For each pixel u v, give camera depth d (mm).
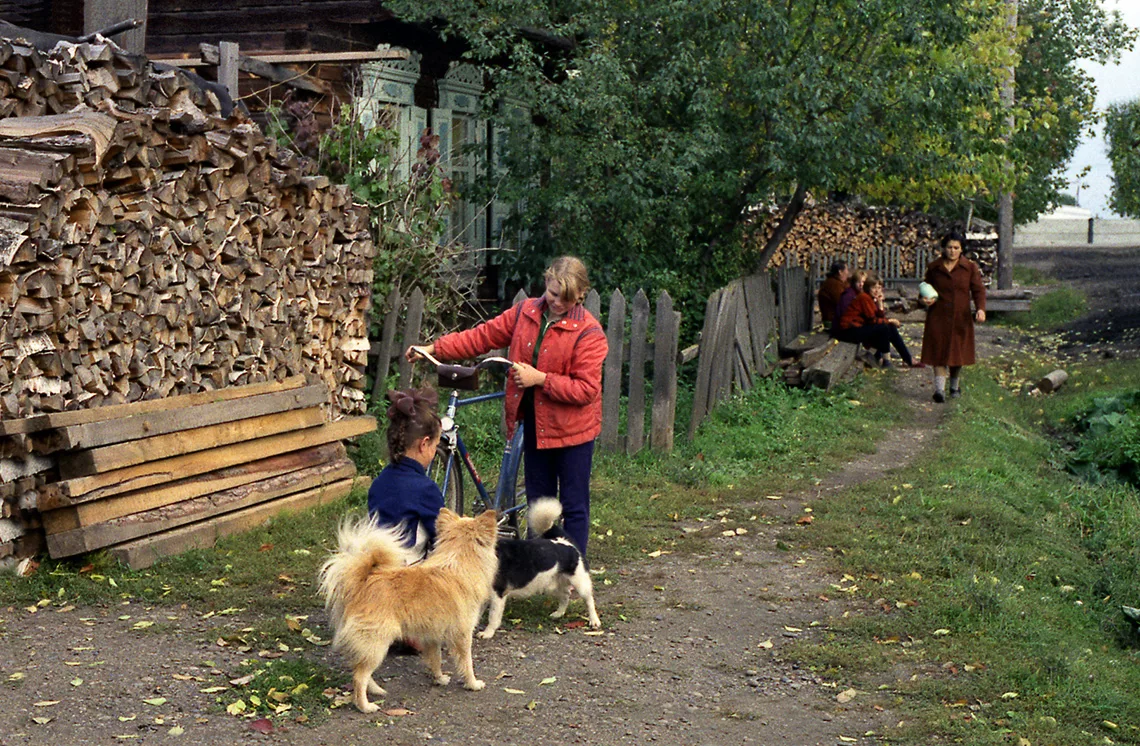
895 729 4465
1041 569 7141
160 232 6969
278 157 8180
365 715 4355
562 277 5801
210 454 6816
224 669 4750
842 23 14156
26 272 5965
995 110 16719
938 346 13289
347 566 4344
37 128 6141
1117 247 48156
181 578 5996
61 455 6012
